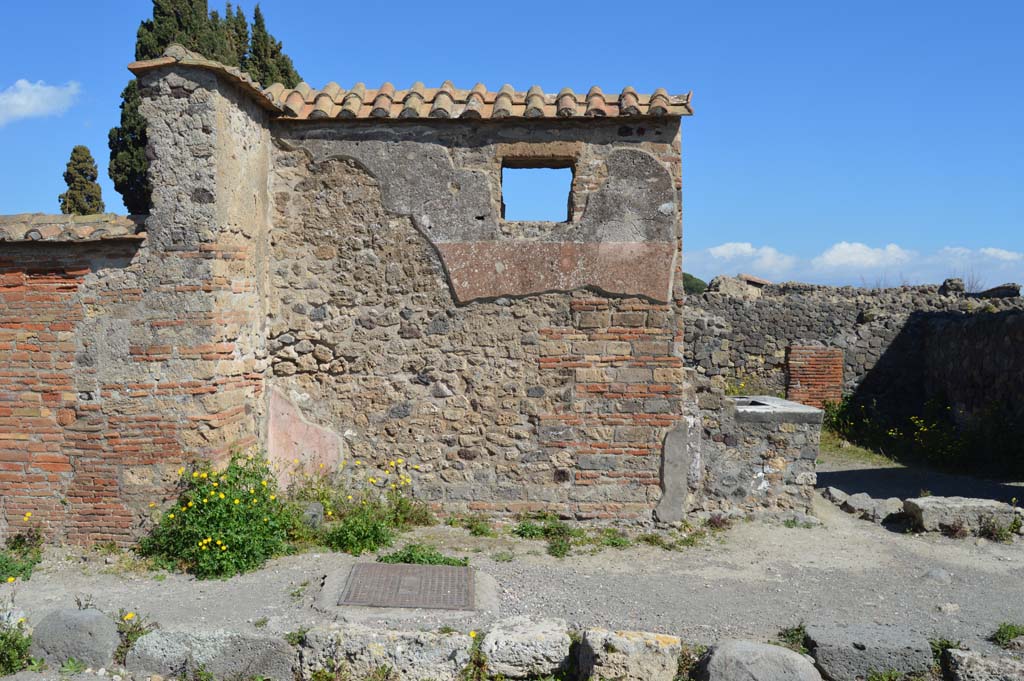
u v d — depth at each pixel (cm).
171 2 1661
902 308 1848
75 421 667
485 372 767
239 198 695
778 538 752
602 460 766
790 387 1753
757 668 464
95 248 659
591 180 758
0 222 683
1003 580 648
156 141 652
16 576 606
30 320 666
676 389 761
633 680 471
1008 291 1958
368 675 488
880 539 765
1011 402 1327
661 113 738
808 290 2053
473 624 521
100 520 667
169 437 660
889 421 1698
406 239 766
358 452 777
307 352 775
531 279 761
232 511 628
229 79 665
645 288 756
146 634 504
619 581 623
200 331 655
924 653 489
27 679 484
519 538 728
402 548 680
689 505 786
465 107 748
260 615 531
